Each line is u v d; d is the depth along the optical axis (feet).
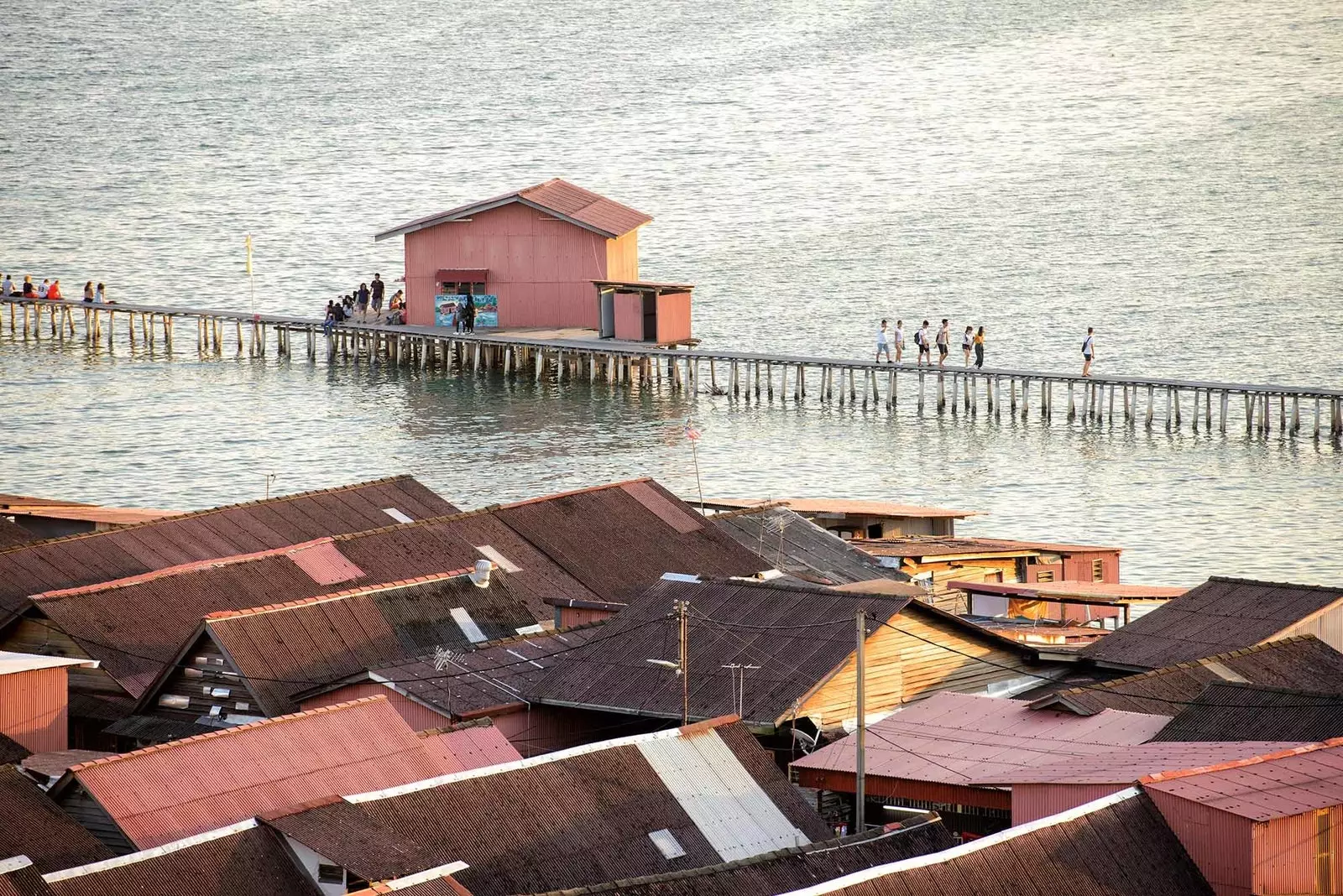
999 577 487.20
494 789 274.16
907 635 343.46
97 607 377.09
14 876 239.30
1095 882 244.22
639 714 328.90
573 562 427.33
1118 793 257.55
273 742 292.40
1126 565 561.43
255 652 355.36
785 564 449.06
